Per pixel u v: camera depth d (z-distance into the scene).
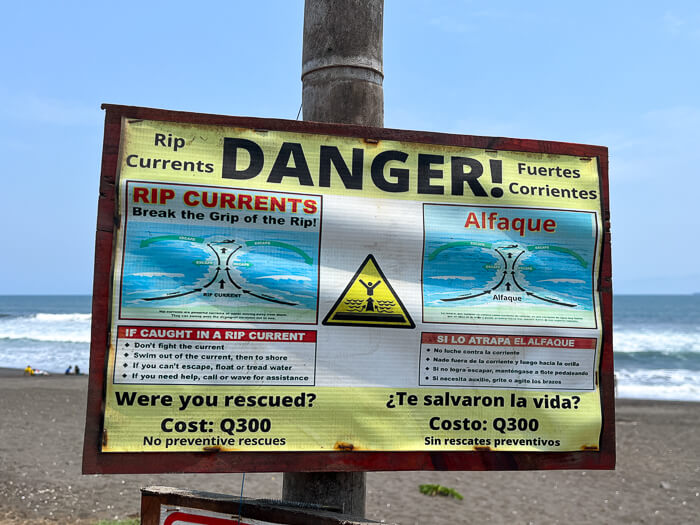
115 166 2.54
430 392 2.68
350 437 2.59
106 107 2.57
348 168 2.73
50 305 139.12
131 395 2.46
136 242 2.53
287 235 2.65
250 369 2.55
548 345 2.80
